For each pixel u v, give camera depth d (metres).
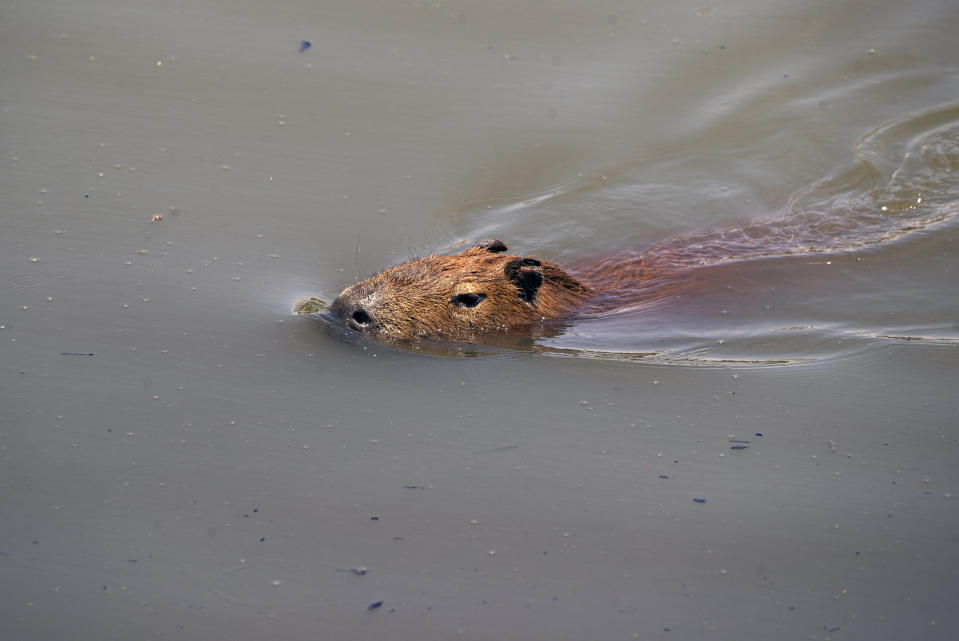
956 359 28.39
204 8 47.03
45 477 22.61
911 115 41.94
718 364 28.42
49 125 38.19
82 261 31.22
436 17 47.41
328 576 20.48
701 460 24.22
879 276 32.72
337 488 22.84
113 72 41.66
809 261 33.59
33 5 45.97
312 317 29.33
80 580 20.06
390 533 21.62
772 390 27.19
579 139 39.94
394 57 43.97
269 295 30.39
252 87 41.47
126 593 19.83
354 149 38.53
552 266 31.81
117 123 38.66
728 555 21.31
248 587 20.14
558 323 30.56
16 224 32.66
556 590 20.34
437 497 22.69
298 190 36.00
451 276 30.16
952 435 25.09
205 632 19.03
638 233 35.75
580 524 22.06
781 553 21.36
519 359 28.55
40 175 35.34
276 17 46.50
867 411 26.19
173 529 21.45
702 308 31.20
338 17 46.94
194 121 39.22
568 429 25.27
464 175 37.62
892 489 23.22
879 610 19.91
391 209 35.47
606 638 19.20
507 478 23.39
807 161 39.41
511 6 48.75
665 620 19.66
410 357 28.30
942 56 45.44
